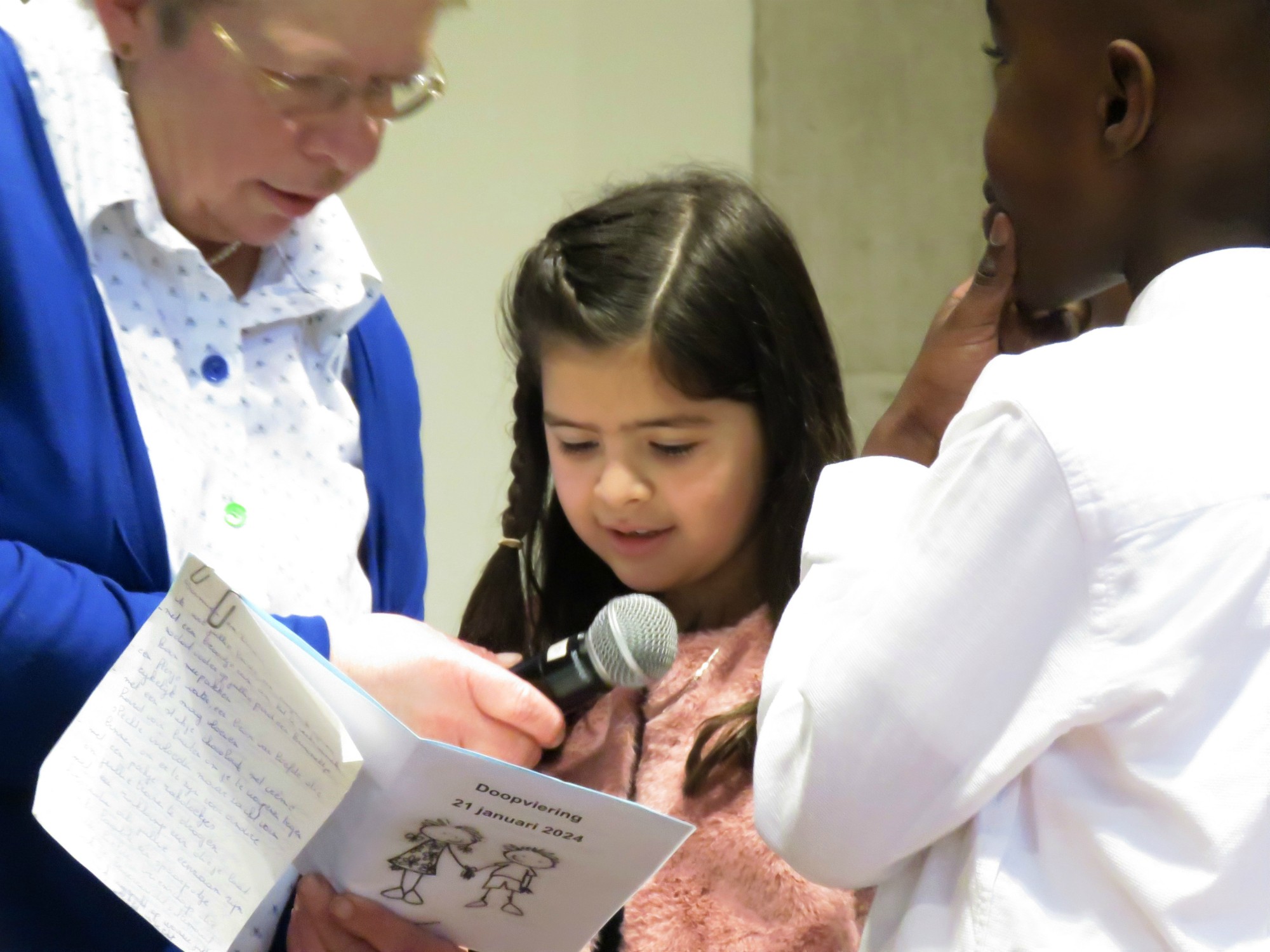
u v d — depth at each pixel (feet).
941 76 19.31
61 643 7.27
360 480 9.30
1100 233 6.66
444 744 6.24
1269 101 6.13
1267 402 5.80
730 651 8.91
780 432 9.23
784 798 6.44
